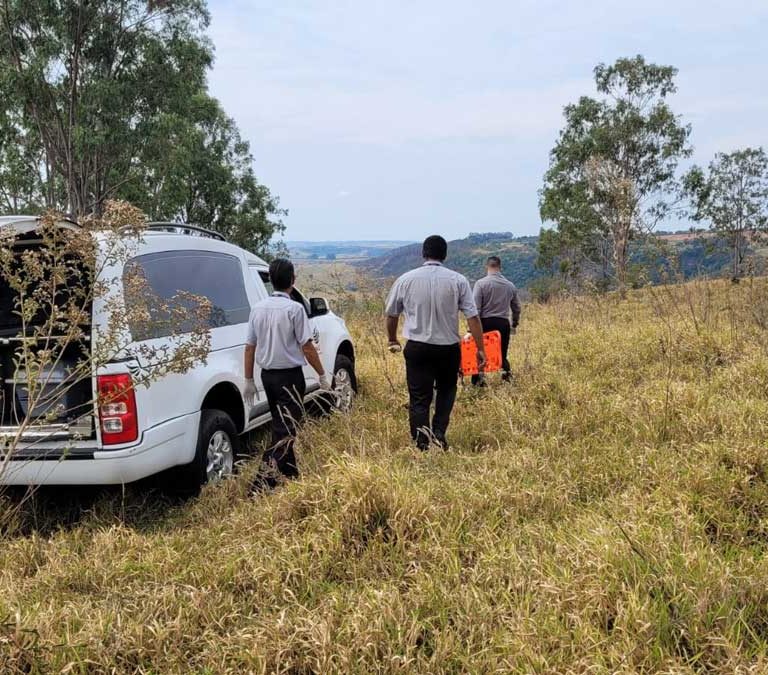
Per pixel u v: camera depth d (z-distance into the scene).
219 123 43.50
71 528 4.40
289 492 4.19
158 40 28.53
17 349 4.02
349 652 2.73
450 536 3.69
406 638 2.83
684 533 3.43
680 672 2.49
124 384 4.07
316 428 5.94
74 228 4.06
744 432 4.79
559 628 2.81
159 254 4.86
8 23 25.89
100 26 27.03
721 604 2.83
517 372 7.69
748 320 8.86
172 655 2.85
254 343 5.04
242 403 5.44
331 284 11.84
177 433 4.49
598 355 8.35
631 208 10.60
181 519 4.45
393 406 6.89
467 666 2.68
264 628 2.95
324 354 6.86
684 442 5.00
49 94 26.67
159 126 27.91
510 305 7.83
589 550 3.32
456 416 6.45
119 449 4.07
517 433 5.51
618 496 4.18
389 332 5.74
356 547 3.68
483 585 3.26
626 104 42.50
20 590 3.40
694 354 7.87
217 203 43.44
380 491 3.91
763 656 2.54
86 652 2.84
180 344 4.32
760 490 3.96
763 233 40.00
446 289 5.42
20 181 29.23
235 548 3.76
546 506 4.14
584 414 5.84
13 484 4.20
